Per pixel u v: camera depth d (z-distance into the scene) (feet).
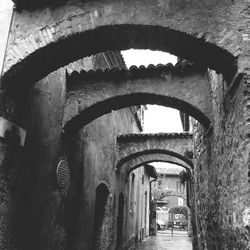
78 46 15.93
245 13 14.21
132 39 15.57
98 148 30.35
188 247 57.00
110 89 23.18
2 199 15.37
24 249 17.28
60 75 22.35
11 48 15.75
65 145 22.85
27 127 17.66
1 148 15.20
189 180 47.78
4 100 15.61
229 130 15.31
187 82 22.48
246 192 12.39
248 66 13.21
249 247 12.06
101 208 32.78
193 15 14.53
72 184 23.81
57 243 21.24
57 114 21.76
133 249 47.57
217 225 18.94
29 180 17.84
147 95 22.77
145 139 37.24
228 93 15.11
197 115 22.39
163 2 14.93
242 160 12.99
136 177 56.08
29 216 17.83
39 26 15.76
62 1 15.85
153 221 97.76
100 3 15.35
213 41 13.96
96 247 30.99
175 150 36.29
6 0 16.58
